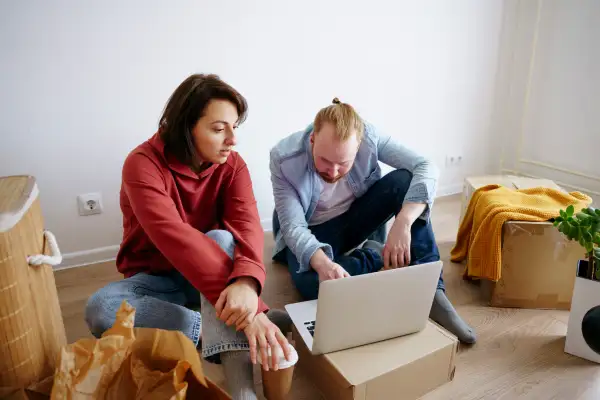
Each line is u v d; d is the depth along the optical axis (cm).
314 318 135
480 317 164
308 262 143
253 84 217
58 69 179
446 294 178
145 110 198
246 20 207
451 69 269
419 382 126
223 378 133
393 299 121
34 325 100
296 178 154
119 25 184
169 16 192
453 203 276
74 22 177
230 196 136
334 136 131
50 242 109
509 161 306
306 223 154
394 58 249
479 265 170
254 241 125
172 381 100
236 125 122
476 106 287
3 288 91
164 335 100
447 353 129
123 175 123
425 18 251
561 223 141
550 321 162
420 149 277
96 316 122
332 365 119
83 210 197
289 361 110
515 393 129
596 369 139
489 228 164
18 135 179
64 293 180
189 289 139
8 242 90
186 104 115
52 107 182
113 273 195
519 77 290
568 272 163
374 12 236
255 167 229
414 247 152
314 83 231
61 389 92
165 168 124
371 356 123
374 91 250
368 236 172
